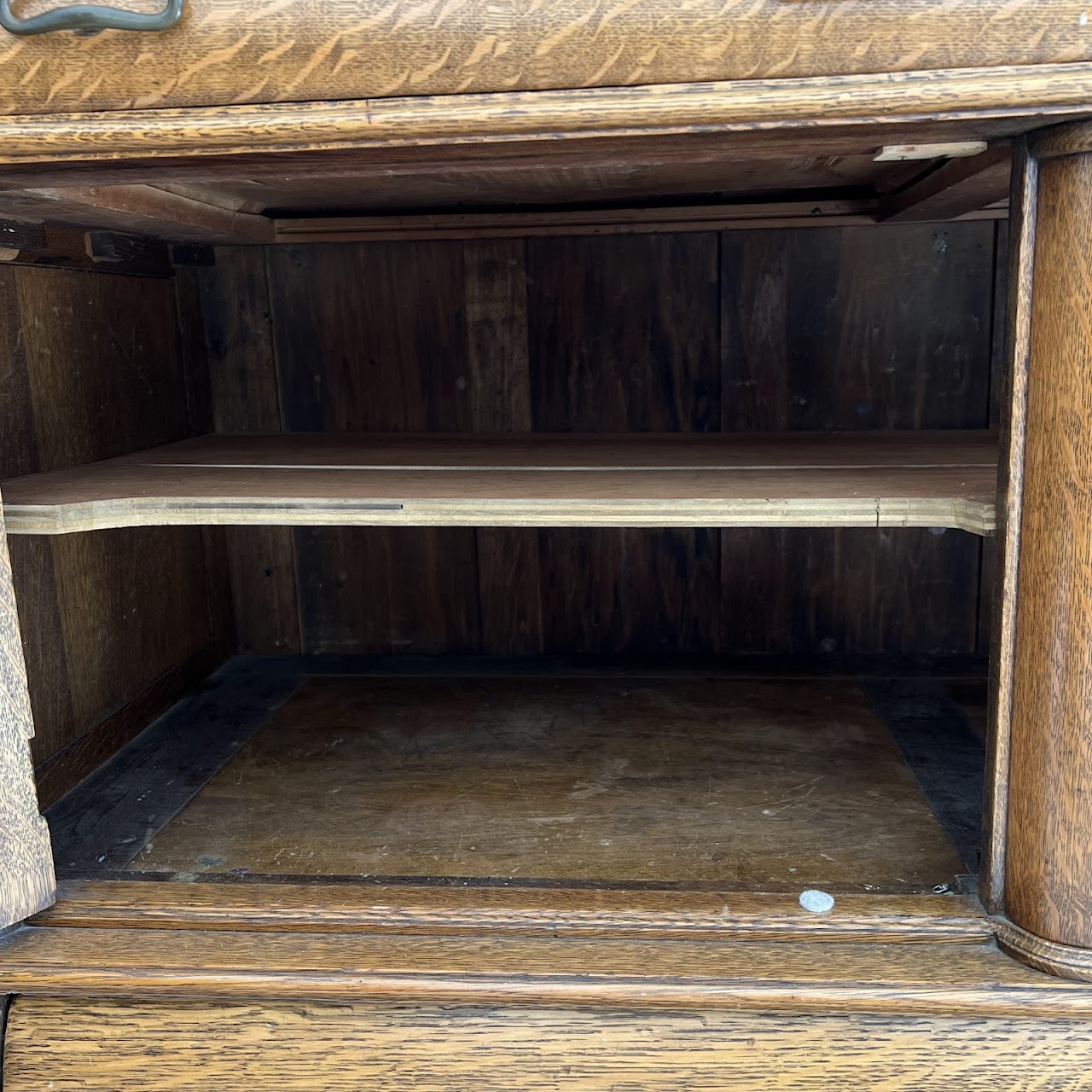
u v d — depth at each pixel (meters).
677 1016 0.75
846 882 0.86
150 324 1.31
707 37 0.62
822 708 1.26
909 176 1.08
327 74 0.65
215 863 0.92
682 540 1.41
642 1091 0.75
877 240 1.30
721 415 1.37
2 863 0.80
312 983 0.76
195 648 1.42
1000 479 0.73
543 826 0.98
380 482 0.97
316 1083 0.77
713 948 0.77
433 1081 0.76
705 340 1.35
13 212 0.98
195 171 0.74
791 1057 0.74
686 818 0.99
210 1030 0.78
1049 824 0.72
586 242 1.33
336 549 1.47
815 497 0.84
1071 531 0.68
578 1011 0.76
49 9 0.66
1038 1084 0.72
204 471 1.07
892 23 0.61
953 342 1.32
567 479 0.97
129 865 0.92
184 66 0.66
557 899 0.83
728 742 1.17
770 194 1.27
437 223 1.33
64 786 1.09
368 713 1.29
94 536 1.17
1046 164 0.67
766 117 0.64
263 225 1.32
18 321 1.05
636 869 0.89
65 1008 0.79
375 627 1.49
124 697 1.23
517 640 1.47
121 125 0.67
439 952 0.78
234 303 1.42
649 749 1.16
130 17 0.63
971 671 1.37
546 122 0.64
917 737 1.17
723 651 1.44
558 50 0.63
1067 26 0.60
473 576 1.46
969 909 0.79
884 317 1.32
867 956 0.75
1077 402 0.67
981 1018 0.73
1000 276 1.30
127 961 0.78
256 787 1.09
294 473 1.04
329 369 1.42
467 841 0.96
